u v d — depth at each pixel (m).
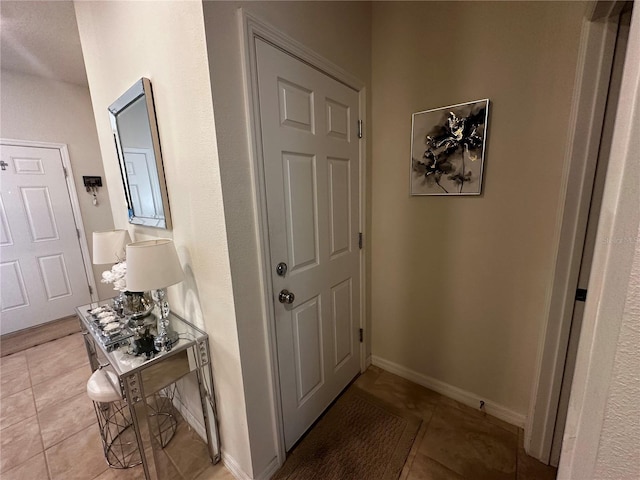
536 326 1.41
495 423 1.56
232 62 0.99
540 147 1.28
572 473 0.47
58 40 2.21
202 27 0.90
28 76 2.78
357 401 1.76
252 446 1.22
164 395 1.75
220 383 1.27
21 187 2.82
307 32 1.28
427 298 1.77
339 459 1.39
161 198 1.29
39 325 2.99
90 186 3.22
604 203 0.42
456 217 1.57
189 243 1.23
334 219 1.61
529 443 1.36
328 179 1.53
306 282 1.45
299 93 1.28
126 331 1.34
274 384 1.28
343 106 1.58
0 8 1.80
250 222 1.11
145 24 1.14
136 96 1.27
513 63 1.29
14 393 1.95
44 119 2.90
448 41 1.46
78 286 3.22
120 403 1.78
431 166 1.60
